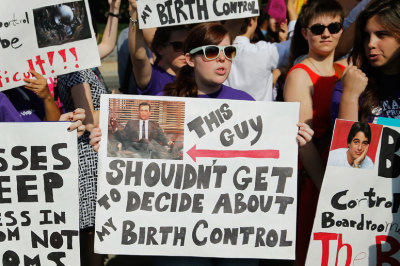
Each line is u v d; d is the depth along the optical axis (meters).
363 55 4.16
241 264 3.99
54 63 4.00
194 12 4.62
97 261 4.78
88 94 4.49
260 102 3.86
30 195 3.82
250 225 3.87
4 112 3.87
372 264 4.04
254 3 4.73
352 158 3.92
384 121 3.96
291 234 3.89
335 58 5.47
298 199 4.58
